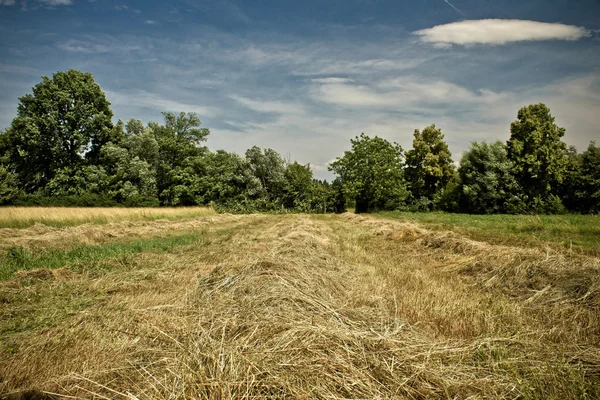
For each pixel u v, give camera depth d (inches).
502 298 213.6
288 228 554.6
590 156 1009.5
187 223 729.0
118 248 382.6
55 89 1402.6
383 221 706.2
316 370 114.3
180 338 148.0
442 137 1512.1
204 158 1550.2
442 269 297.1
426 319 176.9
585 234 436.1
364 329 151.6
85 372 124.6
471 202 1202.6
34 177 1424.7
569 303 193.5
